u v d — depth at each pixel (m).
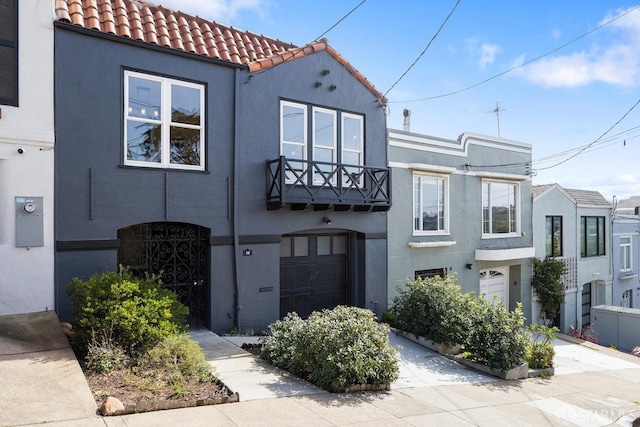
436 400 6.93
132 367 6.23
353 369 6.70
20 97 7.41
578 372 10.12
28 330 6.75
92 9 8.33
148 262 8.88
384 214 12.17
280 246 10.91
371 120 11.94
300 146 10.73
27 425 4.45
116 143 8.30
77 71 7.95
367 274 11.77
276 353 7.50
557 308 16.50
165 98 8.84
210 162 9.32
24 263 7.39
